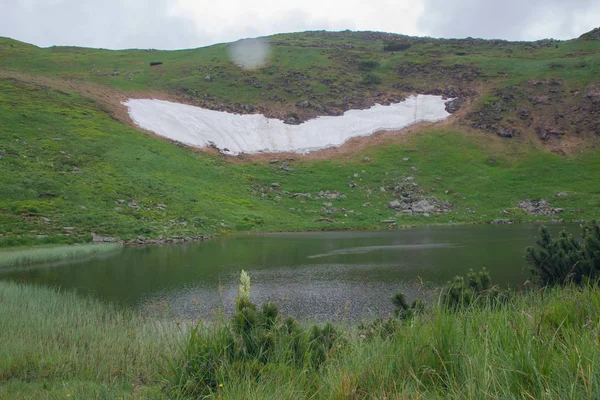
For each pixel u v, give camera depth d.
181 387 4.13
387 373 3.47
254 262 19.55
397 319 5.31
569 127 57.41
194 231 30.88
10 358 6.20
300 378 3.94
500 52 91.00
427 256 20.12
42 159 35.47
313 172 51.00
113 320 9.02
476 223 38.84
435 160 53.69
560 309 4.52
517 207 43.22
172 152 47.75
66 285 14.84
